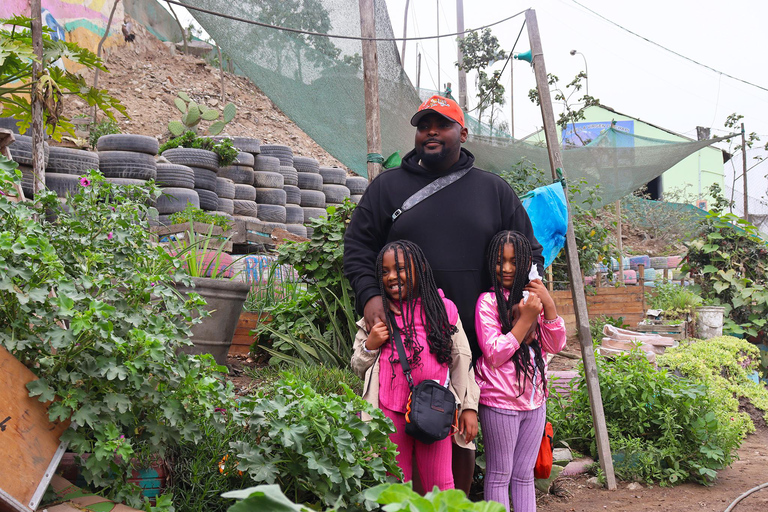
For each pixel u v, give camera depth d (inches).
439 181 126.5
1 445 82.1
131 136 399.2
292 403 103.1
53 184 341.7
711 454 179.8
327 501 98.7
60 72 219.9
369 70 259.9
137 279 110.0
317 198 564.7
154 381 106.6
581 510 157.0
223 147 469.7
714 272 369.1
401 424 112.0
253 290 260.7
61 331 92.3
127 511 90.3
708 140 374.3
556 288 403.9
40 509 86.7
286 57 263.3
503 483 118.5
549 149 189.5
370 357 113.7
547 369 267.1
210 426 114.0
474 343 123.9
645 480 180.5
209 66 885.8
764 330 354.9
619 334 279.6
